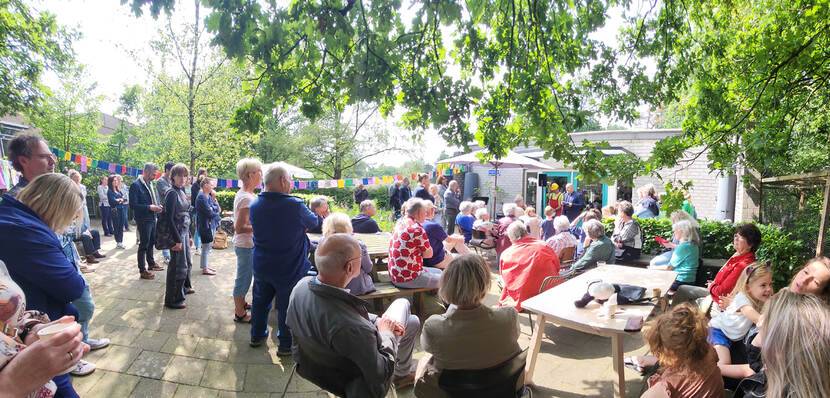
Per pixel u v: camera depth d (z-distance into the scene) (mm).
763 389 1543
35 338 1280
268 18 2787
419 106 3203
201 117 10961
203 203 5633
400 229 4031
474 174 14109
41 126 12836
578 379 3211
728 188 8141
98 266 6000
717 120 4121
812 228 5895
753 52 4449
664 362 1953
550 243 5363
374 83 3146
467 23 3490
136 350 3359
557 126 3289
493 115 3551
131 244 8156
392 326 2383
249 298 4809
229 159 12008
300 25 3029
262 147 20547
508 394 2084
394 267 4020
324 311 1894
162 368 3121
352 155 20203
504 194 13719
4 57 10320
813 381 1207
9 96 10625
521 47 3455
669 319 1945
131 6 2527
